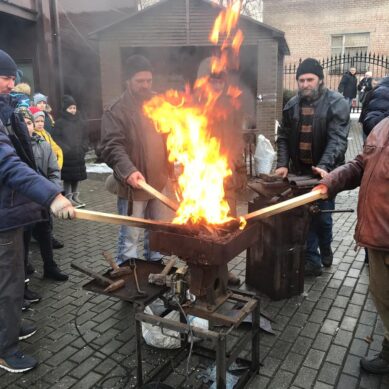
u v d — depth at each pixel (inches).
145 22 366.0
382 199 86.9
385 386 99.2
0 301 101.0
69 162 246.7
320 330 121.3
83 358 110.7
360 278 153.3
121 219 86.4
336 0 796.0
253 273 146.1
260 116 374.6
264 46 364.2
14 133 116.3
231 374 103.3
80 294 144.4
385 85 134.8
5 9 308.0
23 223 100.2
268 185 134.3
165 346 111.2
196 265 88.4
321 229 155.9
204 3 362.0
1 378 103.6
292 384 100.1
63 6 386.9
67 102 247.1
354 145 455.5
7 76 112.0
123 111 133.5
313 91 144.9
